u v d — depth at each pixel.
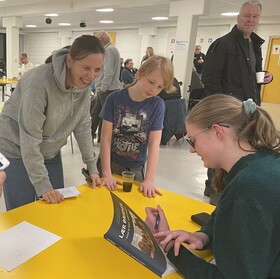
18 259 0.93
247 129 0.87
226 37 2.85
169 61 1.67
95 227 1.15
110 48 4.35
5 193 1.65
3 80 7.87
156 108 1.79
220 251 0.79
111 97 1.80
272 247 0.75
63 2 8.49
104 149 1.77
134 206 1.40
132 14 10.02
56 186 1.77
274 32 9.37
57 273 0.88
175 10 6.20
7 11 10.28
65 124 1.63
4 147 1.57
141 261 0.96
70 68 1.41
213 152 0.90
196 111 0.93
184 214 1.36
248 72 2.84
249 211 0.74
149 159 1.76
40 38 16.53
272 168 0.79
